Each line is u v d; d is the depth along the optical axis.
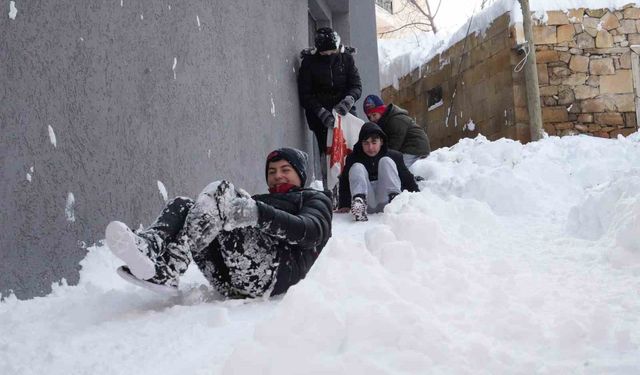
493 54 16.70
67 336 2.75
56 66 3.73
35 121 3.54
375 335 2.20
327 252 2.83
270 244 3.37
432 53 19.09
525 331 2.41
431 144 19.16
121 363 2.39
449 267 3.10
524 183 6.45
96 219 4.00
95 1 4.12
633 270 3.30
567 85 16.28
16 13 3.44
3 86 3.33
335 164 8.36
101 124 4.12
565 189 7.07
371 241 3.28
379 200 6.85
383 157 6.89
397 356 2.11
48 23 3.68
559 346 2.31
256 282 3.35
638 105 16.22
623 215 3.91
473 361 2.14
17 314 3.08
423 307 2.60
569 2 16.39
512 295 2.83
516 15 15.99
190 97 5.44
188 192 5.25
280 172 3.77
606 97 16.25
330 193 3.73
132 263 2.96
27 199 3.45
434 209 4.20
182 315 3.02
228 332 2.71
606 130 16.23
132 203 4.41
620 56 16.30
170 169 4.97
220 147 6.04
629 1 16.31
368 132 6.92
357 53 12.00
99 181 4.06
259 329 2.20
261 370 2.08
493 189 6.48
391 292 2.54
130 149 4.43
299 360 2.08
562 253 3.78
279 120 8.11
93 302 3.29
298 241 3.32
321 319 2.22
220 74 6.17
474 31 17.36
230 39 6.53
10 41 3.39
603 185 4.66
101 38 4.17
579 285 3.08
